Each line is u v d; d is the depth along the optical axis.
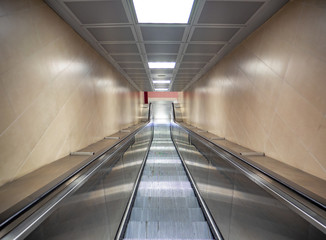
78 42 2.73
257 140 2.50
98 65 3.64
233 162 2.01
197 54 3.69
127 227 2.53
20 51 1.57
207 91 5.34
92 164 1.84
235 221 1.86
